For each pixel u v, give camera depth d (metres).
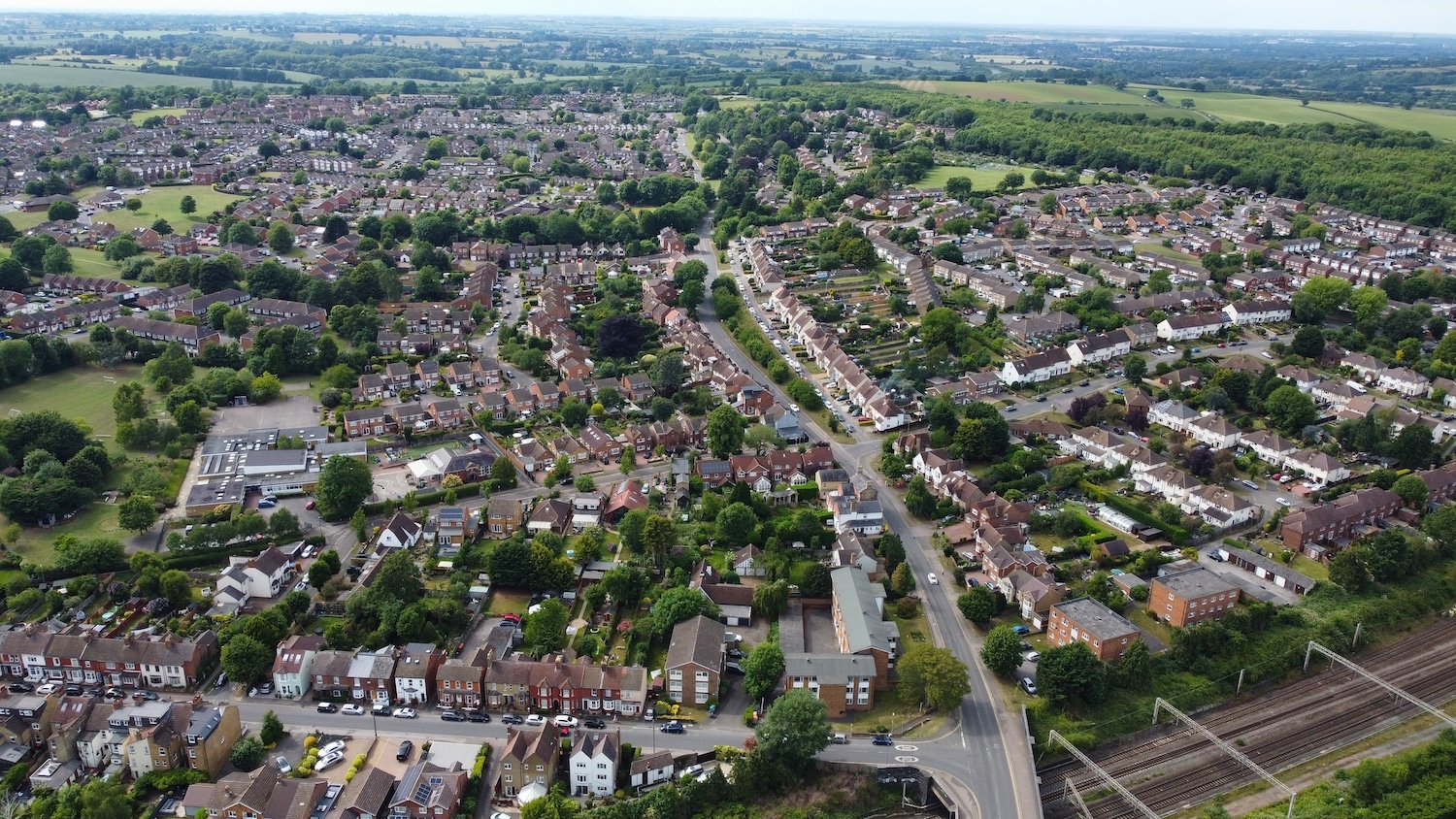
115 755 169.25
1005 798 165.75
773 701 186.75
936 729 182.00
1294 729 192.25
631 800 162.75
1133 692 194.88
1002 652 192.88
